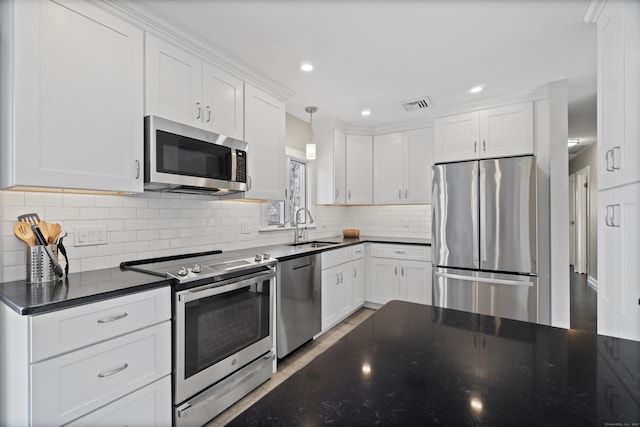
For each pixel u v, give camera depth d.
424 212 4.16
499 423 0.52
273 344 2.30
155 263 2.04
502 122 3.03
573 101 3.14
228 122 2.26
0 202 1.48
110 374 1.34
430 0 1.66
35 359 1.13
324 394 0.60
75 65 1.46
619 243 1.46
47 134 1.37
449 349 0.81
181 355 1.63
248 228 2.95
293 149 3.60
